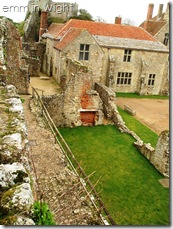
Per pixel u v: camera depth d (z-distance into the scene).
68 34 29.83
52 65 32.16
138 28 35.91
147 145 16.73
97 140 18.55
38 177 9.19
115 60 31.88
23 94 20.33
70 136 18.77
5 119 6.80
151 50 32.84
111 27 33.84
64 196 8.16
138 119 24.06
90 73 19.75
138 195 12.66
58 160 10.72
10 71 19.12
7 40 18.25
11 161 4.90
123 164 15.53
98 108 20.89
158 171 15.06
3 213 3.66
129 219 10.91
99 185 13.12
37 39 42.97
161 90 35.62
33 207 4.01
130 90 34.41
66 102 19.88
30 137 12.65
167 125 23.09
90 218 7.23
